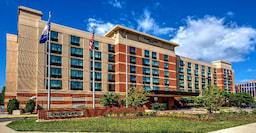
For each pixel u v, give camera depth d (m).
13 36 42.09
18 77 35.62
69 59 42.12
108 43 49.34
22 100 35.53
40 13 40.34
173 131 15.03
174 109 52.91
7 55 40.59
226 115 27.80
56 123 19.55
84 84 43.62
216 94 29.30
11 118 28.44
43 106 37.16
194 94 55.66
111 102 43.03
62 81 40.41
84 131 15.16
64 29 42.31
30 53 37.50
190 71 72.38
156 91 44.84
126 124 18.58
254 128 16.58
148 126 17.45
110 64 48.75
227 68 88.69
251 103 73.31
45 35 24.12
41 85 37.53
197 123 19.80
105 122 19.91
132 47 52.16
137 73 52.09
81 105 42.22
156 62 57.66
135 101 26.78
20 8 38.16
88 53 45.41
